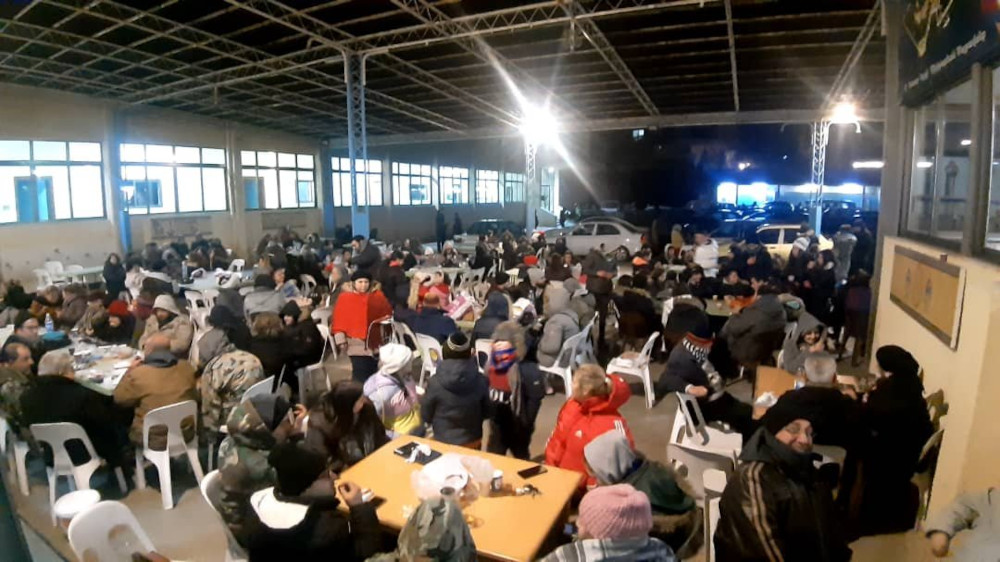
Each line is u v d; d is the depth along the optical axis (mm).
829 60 11992
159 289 7367
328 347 8102
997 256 3328
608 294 8180
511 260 13219
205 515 3924
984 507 2426
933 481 3551
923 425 3461
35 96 13297
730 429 4105
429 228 27297
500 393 3996
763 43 10930
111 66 12094
